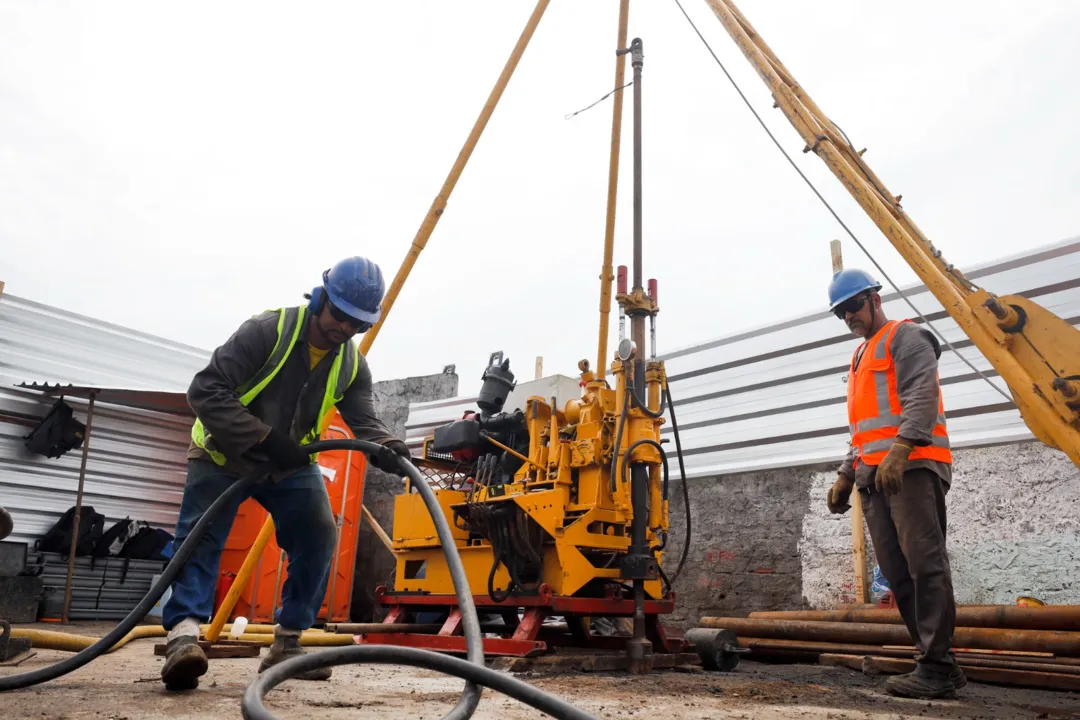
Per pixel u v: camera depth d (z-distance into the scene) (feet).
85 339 24.73
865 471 10.21
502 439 15.99
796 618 16.16
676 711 7.23
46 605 22.31
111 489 25.32
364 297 7.84
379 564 27.25
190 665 6.83
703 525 20.47
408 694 7.69
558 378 16.97
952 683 9.07
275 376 7.84
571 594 12.64
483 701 7.38
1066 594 14.57
